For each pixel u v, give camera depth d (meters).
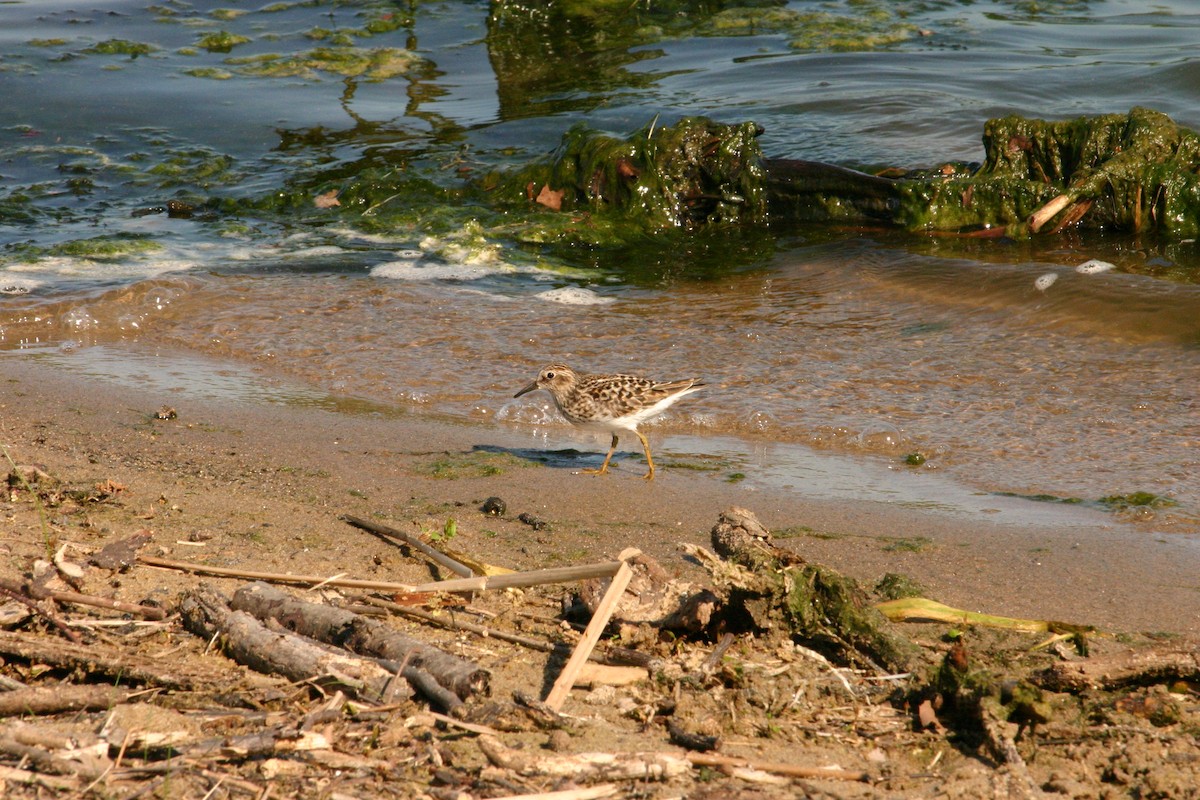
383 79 26.33
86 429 12.07
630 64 26.59
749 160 20.27
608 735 6.26
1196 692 6.85
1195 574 8.91
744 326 15.78
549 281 17.97
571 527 9.84
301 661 6.59
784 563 7.80
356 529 9.34
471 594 8.01
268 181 22.06
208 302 16.80
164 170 22.53
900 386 13.59
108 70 26.72
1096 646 7.61
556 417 13.21
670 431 12.76
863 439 12.23
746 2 29.83
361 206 21.25
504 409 13.39
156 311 16.50
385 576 8.34
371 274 18.16
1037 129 19.33
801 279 17.73
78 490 9.81
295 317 16.25
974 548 9.49
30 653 6.59
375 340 15.41
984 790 5.77
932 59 25.73
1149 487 10.73
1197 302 15.10
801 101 23.59
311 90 25.81
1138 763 6.07
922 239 19.02
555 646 7.22
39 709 6.05
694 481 11.24
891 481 11.19
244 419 12.68
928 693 6.64
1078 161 19.03
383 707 6.29
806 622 7.31
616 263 18.91
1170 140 18.67
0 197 21.25
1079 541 9.61
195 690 6.40
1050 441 11.95
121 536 8.80
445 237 19.72
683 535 9.70
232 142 23.69
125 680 6.46
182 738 5.86
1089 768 6.08
